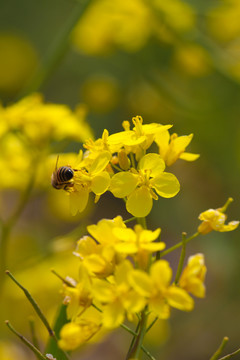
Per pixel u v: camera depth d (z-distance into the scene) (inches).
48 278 25.5
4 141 22.3
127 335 33.6
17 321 26.0
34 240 29.6
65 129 21.8
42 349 27.5
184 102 31.0
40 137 21.8
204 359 35.3
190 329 34.1
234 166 34.7
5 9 42.0
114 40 31.0
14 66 38.8
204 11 30.0
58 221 32.6
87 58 37.7
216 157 34.8
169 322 34.3
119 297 15.0
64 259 25.7
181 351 35.4
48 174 22.0
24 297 25.6
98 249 15.6
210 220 16.0
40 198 38.9
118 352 35.7
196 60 30.5
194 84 32.1
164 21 29.8
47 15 42.3
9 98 39.3
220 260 33.9
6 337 26.3
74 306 15.6
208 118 33.1
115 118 37.2
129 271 15.0
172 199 35.3
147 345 28.1
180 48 30.5
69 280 16.0
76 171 16.1
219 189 35.3
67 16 42.5
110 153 16.0
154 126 16.3
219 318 34.4
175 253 42.2
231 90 31.3
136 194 15.9
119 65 32.8
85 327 15.4
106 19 30.6
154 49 30.8
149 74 30.9
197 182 35.3
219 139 34.0
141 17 30.3
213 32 32.0
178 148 16.7
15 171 22.0
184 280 15.5
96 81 33.6
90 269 15.4
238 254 33.8
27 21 42.2
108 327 14.9
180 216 35.2
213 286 36.0
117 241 15.6
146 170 15.9
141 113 34.5
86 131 22.0
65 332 15.3
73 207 16.1
